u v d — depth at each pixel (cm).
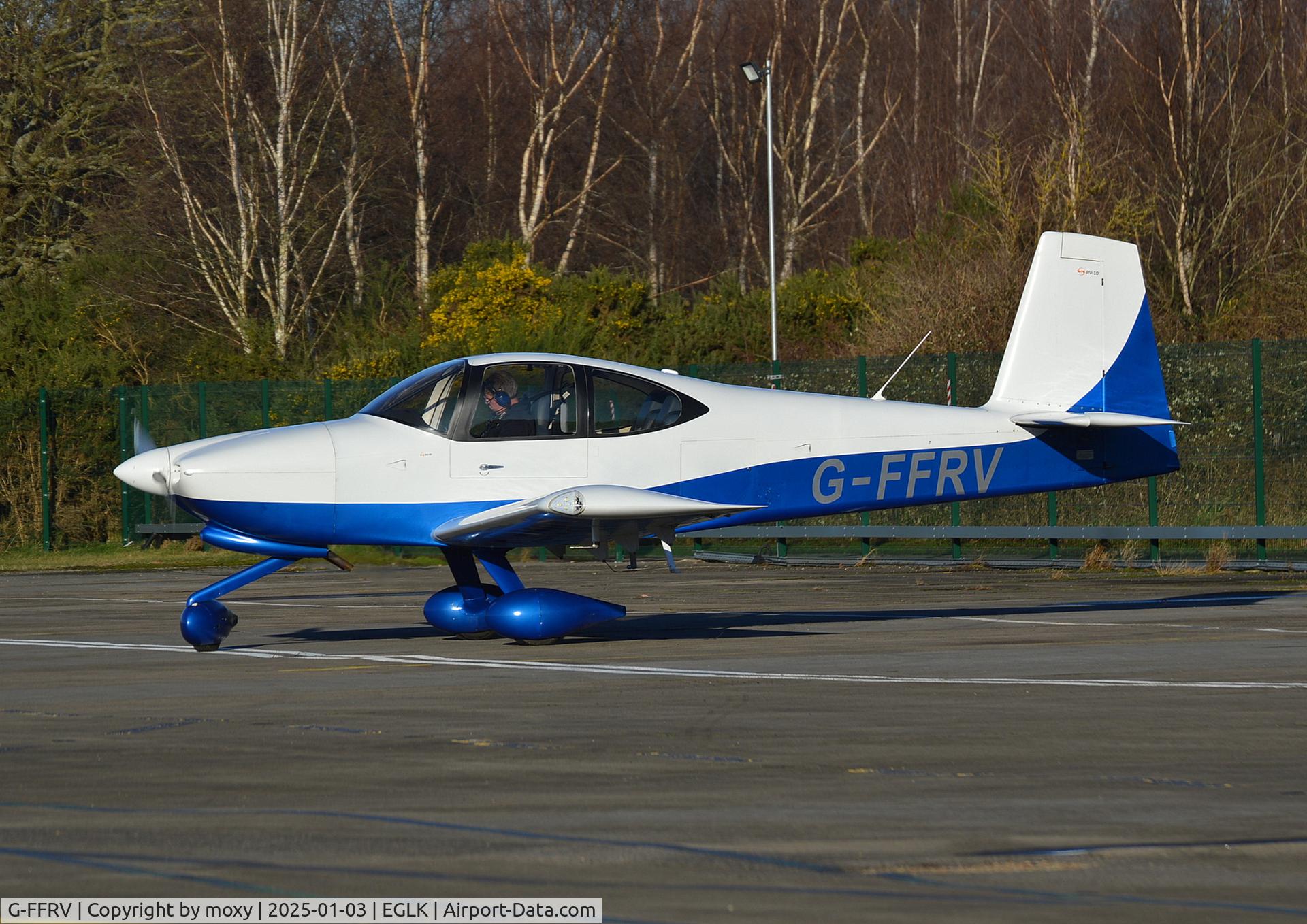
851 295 9688
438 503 3866
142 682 3297
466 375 3916
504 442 3900
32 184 12988
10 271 12656
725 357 9225
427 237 13100
